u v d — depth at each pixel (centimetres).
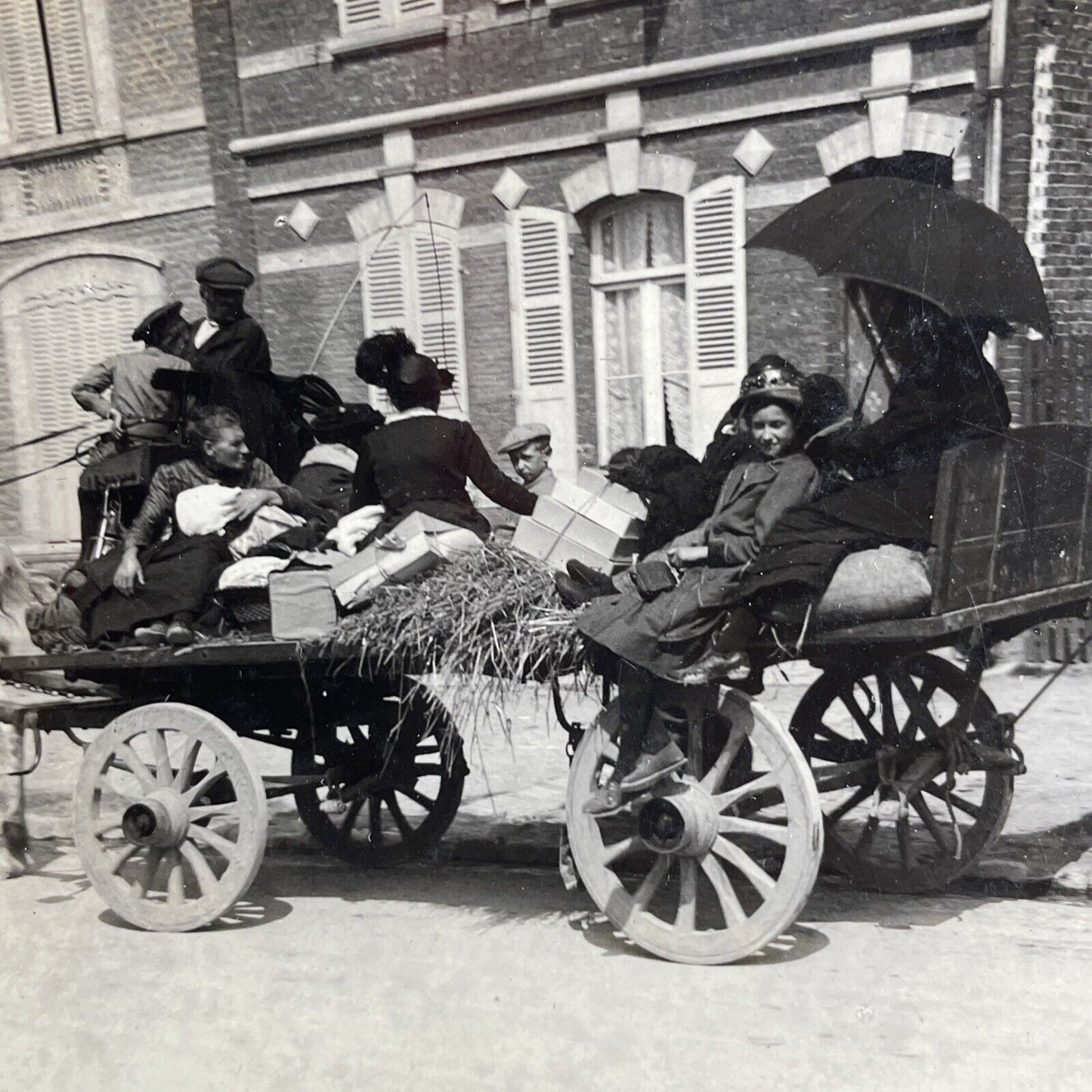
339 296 865
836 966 365
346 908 445
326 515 503
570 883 392
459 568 389
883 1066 306
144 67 824
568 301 817
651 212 798
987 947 376
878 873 429
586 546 384
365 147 840
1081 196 665
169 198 830
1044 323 396
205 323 550
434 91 813
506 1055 325
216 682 451
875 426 377
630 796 365
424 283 844
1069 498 407
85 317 824
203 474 464
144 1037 353
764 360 406
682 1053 320
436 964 386
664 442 791
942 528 346
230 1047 342
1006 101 658
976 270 387
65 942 421
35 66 825
